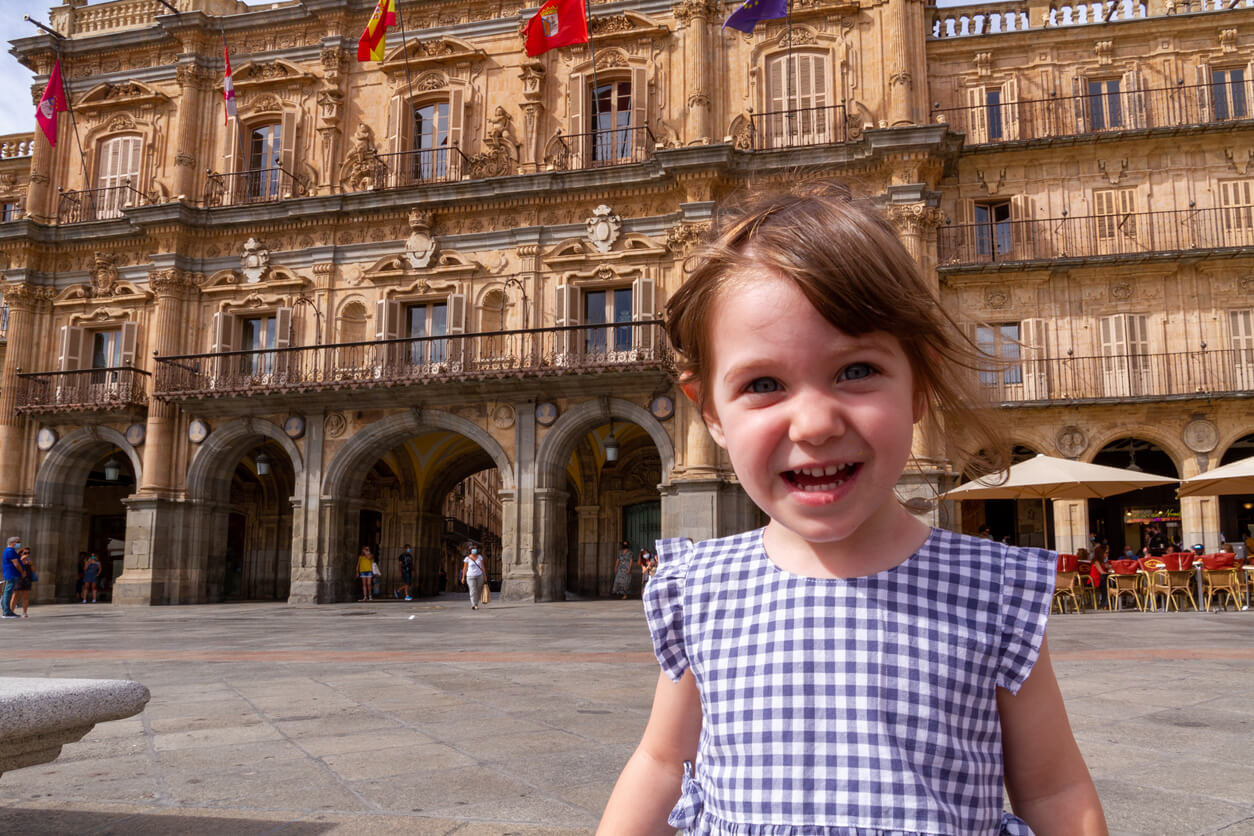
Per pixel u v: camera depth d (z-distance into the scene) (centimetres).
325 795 422
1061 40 2650
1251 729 559
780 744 107
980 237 2636
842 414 97
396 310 2758
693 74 2636
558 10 2447
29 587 2184
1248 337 2469
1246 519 2622
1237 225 2509
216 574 2802
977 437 116
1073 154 2602
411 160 2867
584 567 3188
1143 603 1948
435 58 2839
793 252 98
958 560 113
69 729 298
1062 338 2550
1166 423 2477
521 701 693
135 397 2839
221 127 3022
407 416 2673
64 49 3136
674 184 2580
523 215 2722
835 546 115
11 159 3531
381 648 1181
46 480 2883
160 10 3159
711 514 2334
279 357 2767
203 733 580
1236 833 353
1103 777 443
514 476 2562
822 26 2630
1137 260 2472
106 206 3048
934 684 106
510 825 369
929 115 2622
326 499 2673
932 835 100
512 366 2589
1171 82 2600
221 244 2934
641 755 129
